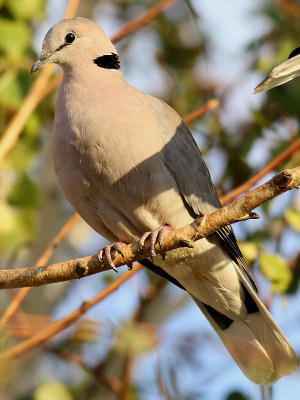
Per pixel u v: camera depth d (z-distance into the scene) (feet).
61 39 32.37
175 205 30.35
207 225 25.49
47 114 38.55
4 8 37.50
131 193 29.66
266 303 35.37
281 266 33.14
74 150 29.45
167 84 48.65
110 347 37.91
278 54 39.55
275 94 39.88
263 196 24.63
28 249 43.34
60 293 46.37
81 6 48.85
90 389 41.42
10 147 34.40
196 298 33.17
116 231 30.96
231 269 31.83
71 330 35.88
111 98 29.89
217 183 41.98
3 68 37.14
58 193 45.78
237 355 32.27
